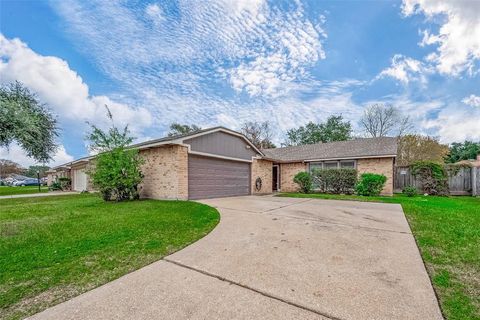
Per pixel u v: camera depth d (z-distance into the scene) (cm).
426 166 1298
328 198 1017
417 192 1285
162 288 232
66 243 369
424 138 2562
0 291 229
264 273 263
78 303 208
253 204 813
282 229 454
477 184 1199
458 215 581
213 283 242
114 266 287
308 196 1132
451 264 287
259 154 1435
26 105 1151
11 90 1128
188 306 201
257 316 187
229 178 1202
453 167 1260
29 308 202
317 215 597
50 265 289
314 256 313
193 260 303
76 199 1075
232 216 584
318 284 238
